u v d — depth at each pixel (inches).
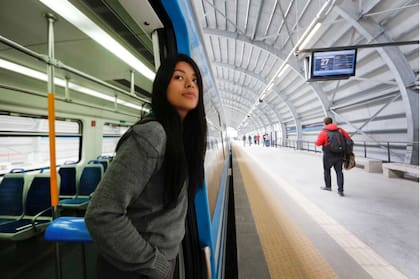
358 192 156.9
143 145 22.3
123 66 106.6
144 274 23.5
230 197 196.7
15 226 98.4
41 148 155.3
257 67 508.4
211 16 331.3
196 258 38.2
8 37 78.8
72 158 190.7
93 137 212.8
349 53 205.3
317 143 160.2
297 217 109.0
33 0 56.7
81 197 147.1
